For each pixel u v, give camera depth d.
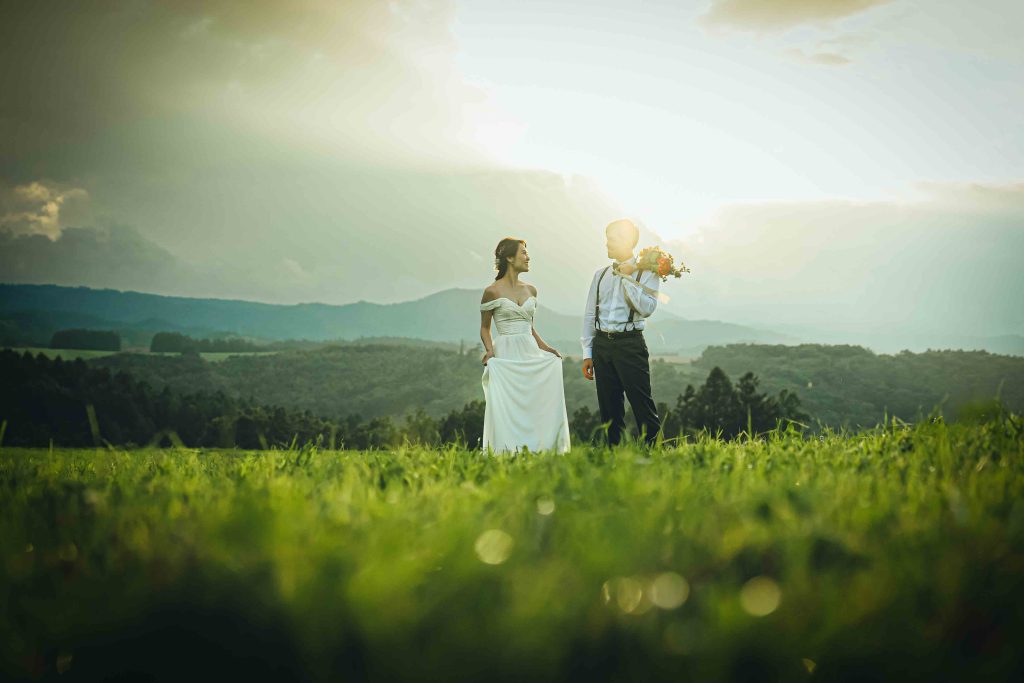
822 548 2.00
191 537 2.05
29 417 98.19
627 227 8.80
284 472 4.37
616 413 8.95
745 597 1.44
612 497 2.85
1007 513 2.49
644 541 1.98
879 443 5.39
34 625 1.52
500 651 1.34
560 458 4.80
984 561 1.77
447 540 1.97
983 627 1.53
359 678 1.40
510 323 9.41
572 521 2.29
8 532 2.33
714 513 2.46
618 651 1.40
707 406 100.38
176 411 108.88
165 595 1.56
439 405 180.50
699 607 1.57
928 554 1.85
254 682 1.46
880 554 1.87
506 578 1.67
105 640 1.51
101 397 103.25
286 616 1.46
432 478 3.83
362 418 177.75
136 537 2.12
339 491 3.18
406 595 1.52
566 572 1.69
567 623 1.42
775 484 3.26
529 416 9.12
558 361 9.30
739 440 6.17
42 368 105.25
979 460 3.98
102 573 1.85
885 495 2.75
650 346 8.80
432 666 1.32
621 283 8.63
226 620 1.49
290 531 2.00
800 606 1.51
